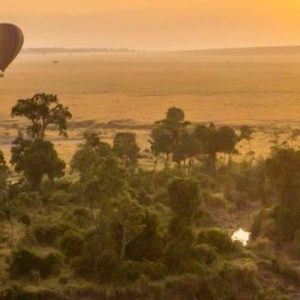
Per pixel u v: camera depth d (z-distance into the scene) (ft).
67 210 263.90
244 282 213.46
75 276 203.82
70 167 361.92
